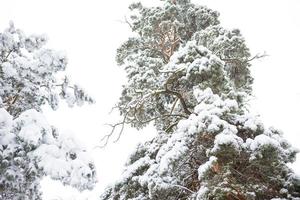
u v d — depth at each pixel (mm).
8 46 9281
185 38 17000
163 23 16109
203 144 9188
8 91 9023
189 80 11664
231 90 11875
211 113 9133
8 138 7605
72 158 7773
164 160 8812
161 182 9375
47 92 9484
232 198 9055
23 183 8688
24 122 7594
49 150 7434
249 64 14266
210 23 16500
